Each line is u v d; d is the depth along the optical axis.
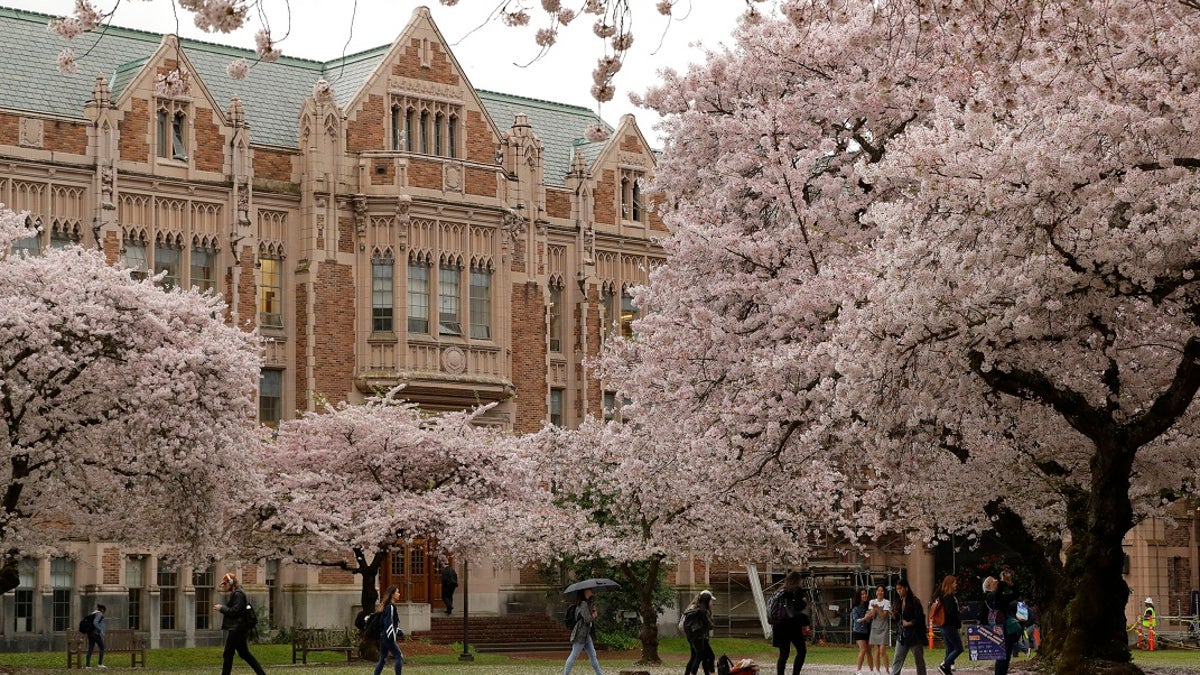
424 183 60.94
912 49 34.22
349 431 50.97
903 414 30.94
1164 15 26.67
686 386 36.09
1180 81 26.92
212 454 42.12
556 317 66.12
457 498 50.72
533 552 50.97
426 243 60.97
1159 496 37.47
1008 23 20.36
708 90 38.72
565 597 60.81
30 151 54.25
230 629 33.22
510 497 51.44
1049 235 27.16
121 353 41.81
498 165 63.22
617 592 60.12
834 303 33.28
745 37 37.97
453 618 58.91
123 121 56.19
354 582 59.25
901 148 28.45
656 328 37.19
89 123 55.50
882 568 70.81
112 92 58.16
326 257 59.56
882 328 28.81
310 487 49.69
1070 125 26.58
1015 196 26.86
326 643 50.69
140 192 56.38
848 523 50.19
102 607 46.75
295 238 59.75
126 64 59.31
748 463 35.66
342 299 59.81
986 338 28.83
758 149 37.38
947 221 27.75
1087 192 26.72
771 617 32.75
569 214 66.31
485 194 62.50
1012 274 27.58
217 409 42.91
